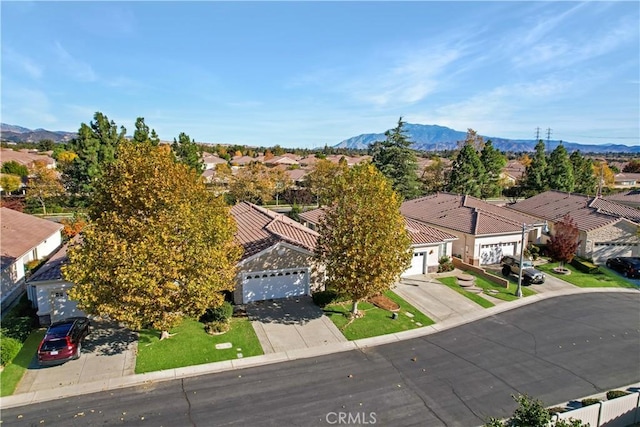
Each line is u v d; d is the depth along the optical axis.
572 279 30.05
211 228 17.58
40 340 18.78
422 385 15.87
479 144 88.12
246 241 25.94
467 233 32.91
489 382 16.20
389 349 18.78
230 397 14.78
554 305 24.89
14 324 19.34
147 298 16.19
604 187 75.56
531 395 15.39
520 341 19.92
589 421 12.55
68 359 16.44
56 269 20.98
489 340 19.97
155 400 14.50
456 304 24.48
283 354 18.02
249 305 23.17
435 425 13.54
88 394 14.77
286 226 28.14
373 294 20.98
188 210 17.14
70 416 13.54
